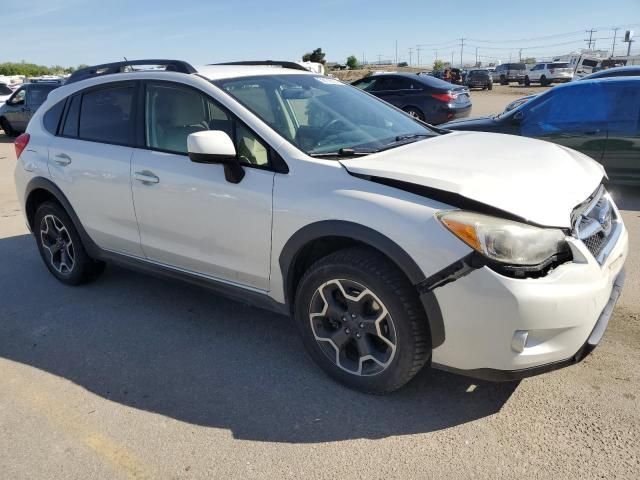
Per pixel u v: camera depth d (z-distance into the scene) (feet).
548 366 8.11
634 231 17.67
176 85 11.52
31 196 14.82
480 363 8.19
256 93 11.28
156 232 11.92
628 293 12.92
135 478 7.98
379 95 46.96
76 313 13.37
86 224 13.47
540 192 8.50
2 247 18.75
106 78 13.05
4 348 11.91
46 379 10.62
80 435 8.95
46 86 51.08
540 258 7.81
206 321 12.66
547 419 8.72
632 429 8.38
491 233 7.72
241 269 10.61
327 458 8.16
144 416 9.35
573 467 7.72
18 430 9.14
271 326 12.30
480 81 114.01
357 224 8.61
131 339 12.00
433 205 8.23
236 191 10.14
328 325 9.83
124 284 14.98
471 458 8.00
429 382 9.84
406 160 9.32
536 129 23.17
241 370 10.59
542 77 126.82
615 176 22.17
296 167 9.55
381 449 8.28
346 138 10.75
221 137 9.68
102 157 12.61
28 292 14.79
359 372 9.45
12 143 50.34
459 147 10.36
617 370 9.85
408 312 8.45
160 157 11.55
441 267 7.97
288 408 9.35
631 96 21.39
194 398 9.78
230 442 8.61
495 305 7.75
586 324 8.14
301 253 9.66
